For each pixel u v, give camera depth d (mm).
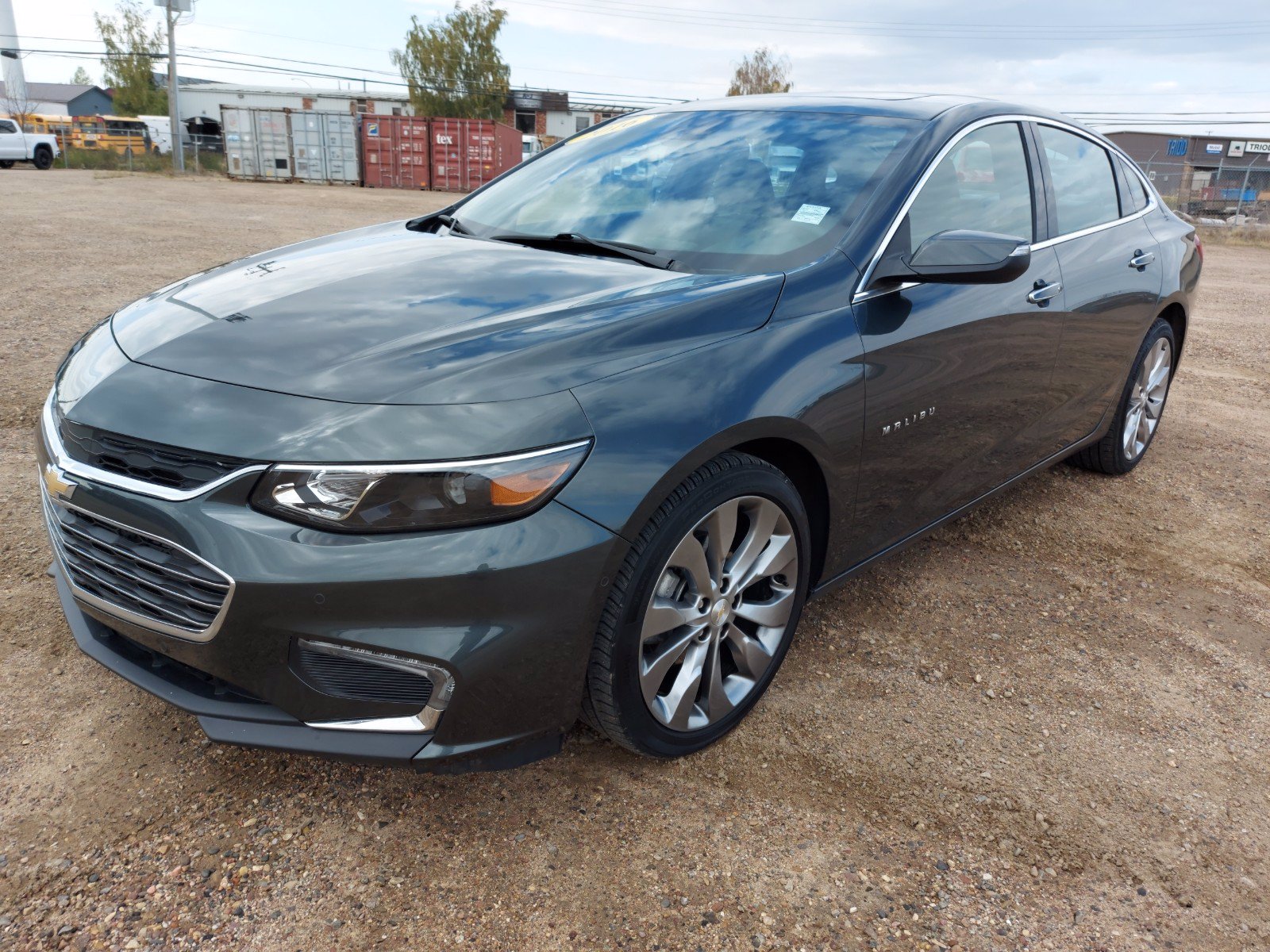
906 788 2256
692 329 2104
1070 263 3344
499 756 1905
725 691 2328
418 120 28578
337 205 18391
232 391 1841
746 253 2514
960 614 3123
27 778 2082
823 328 2303
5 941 1690
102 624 2107
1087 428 3867
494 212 3127
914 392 2555
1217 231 20781
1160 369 4367
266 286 2355
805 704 2555
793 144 2896
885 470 2570
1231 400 6141
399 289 2279
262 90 46312
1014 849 2088
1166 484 4469
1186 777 2379
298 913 1796
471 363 1856
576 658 1876
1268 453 5035
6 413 4211
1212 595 3389
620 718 2035
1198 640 3064
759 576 2291
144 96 59250
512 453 1736
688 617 2125
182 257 9180
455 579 1705
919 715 2549
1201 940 1883
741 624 2381
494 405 1778
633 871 1949
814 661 2771
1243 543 3850
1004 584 3367
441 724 1804
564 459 1781
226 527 1714
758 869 1976
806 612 3051
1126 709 2654
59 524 2059
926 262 2377
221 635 1762
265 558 1692
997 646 2941
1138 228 4008
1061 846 2107
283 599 1699
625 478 1837
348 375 1835
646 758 2297
